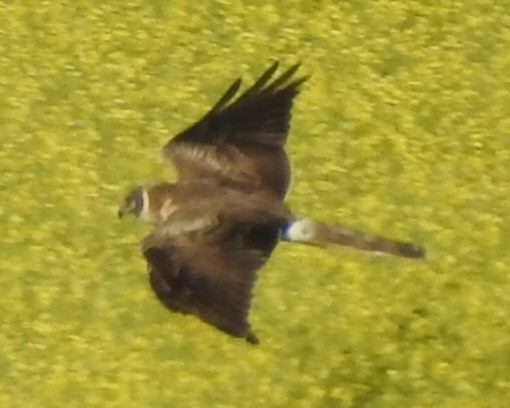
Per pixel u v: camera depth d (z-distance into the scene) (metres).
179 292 14.34
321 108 25.33
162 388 22.83
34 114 25.48
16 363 23.12
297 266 23.47
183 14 26.52
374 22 26.30
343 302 23.25
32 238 24.08
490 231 23.97
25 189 24.59
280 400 22.69
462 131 25.08
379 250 15.49
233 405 22.66
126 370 23.02
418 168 24.66
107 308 23.41
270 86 16.12
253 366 22.89
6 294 23.62
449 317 23.23
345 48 26.03
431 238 23.88
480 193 24.39
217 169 15.59
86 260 23.81
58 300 23.53
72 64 26.08
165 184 15.30
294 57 25.97
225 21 26.42
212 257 14.58
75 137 25.17
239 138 15.80
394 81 25.66
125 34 26.34
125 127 25.28
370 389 22.73
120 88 25.77
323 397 22.69
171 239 14.66
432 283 23.47
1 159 24.95
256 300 23.23
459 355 22.97
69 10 26.59
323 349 22.95
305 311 23.19
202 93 25.69
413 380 22.80
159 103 25.59
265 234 15.04
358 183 24.47
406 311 23.23
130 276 23.64
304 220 15.34
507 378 22.81
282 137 15.87
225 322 14.28
